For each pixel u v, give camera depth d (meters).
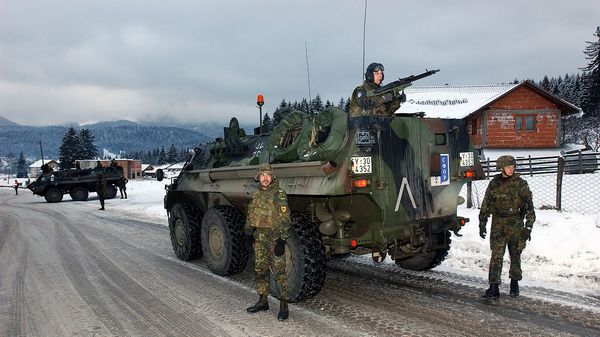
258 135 6.98
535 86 26.75
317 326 4.37
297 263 4.95
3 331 4.61
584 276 5.53
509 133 27.33
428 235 5.37
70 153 84.31
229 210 6.52
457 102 27.97
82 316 4.97
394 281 5.80
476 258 6.65
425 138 5.35
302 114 5.62
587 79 54.12
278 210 4.57
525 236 4.88
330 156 4.70
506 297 4.94
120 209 18.98
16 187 40.50
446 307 4.74
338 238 5.04
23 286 6.38
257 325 4.47
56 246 9.81
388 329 4.21
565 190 13.98
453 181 5.64
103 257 8.33
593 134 43.72
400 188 5.03
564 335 3.92
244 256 6.36
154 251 8.81
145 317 4.86
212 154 7.55
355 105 5.90
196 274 6.72
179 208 7.75
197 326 4.52
